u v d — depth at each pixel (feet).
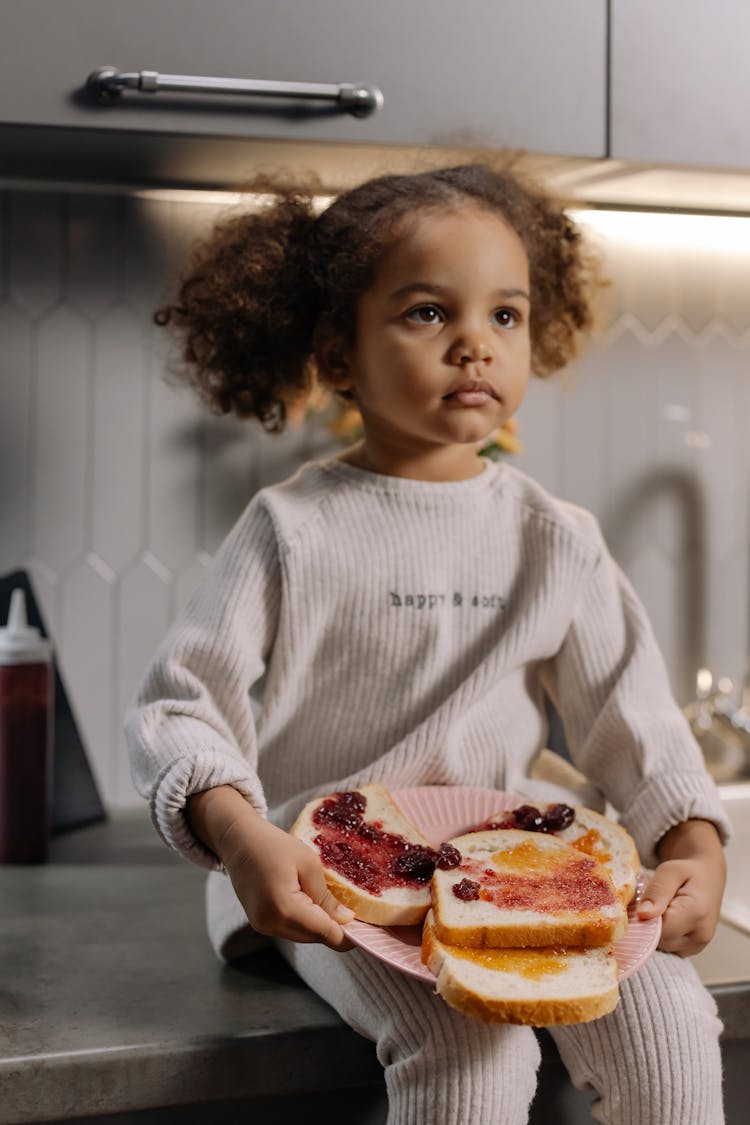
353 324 3.16
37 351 4.28
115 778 4.45
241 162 3.54
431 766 3.03
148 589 4.42
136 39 3.19
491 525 3.23
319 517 3.11
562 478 4.78
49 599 4.34
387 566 3.09
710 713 4.72
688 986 2.65
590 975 2.27
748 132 3.56
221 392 3.60
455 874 2.55
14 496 4.29
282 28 3.26
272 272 3.37
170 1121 2.62
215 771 2.64
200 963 3.07
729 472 4.94
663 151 3.50
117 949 3.16
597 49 3.44
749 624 4.97
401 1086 2.43
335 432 4.43
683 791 2.93
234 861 2.50
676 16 3.49
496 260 2.97
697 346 4.87
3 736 3.85
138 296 4.34
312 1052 2.63
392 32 3.32
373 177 3.49
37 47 3.15
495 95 3.38
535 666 3.34
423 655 3.09
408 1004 2.49
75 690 4.39
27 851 3.88
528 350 3.11
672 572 4.90
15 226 4.24
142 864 3.91
